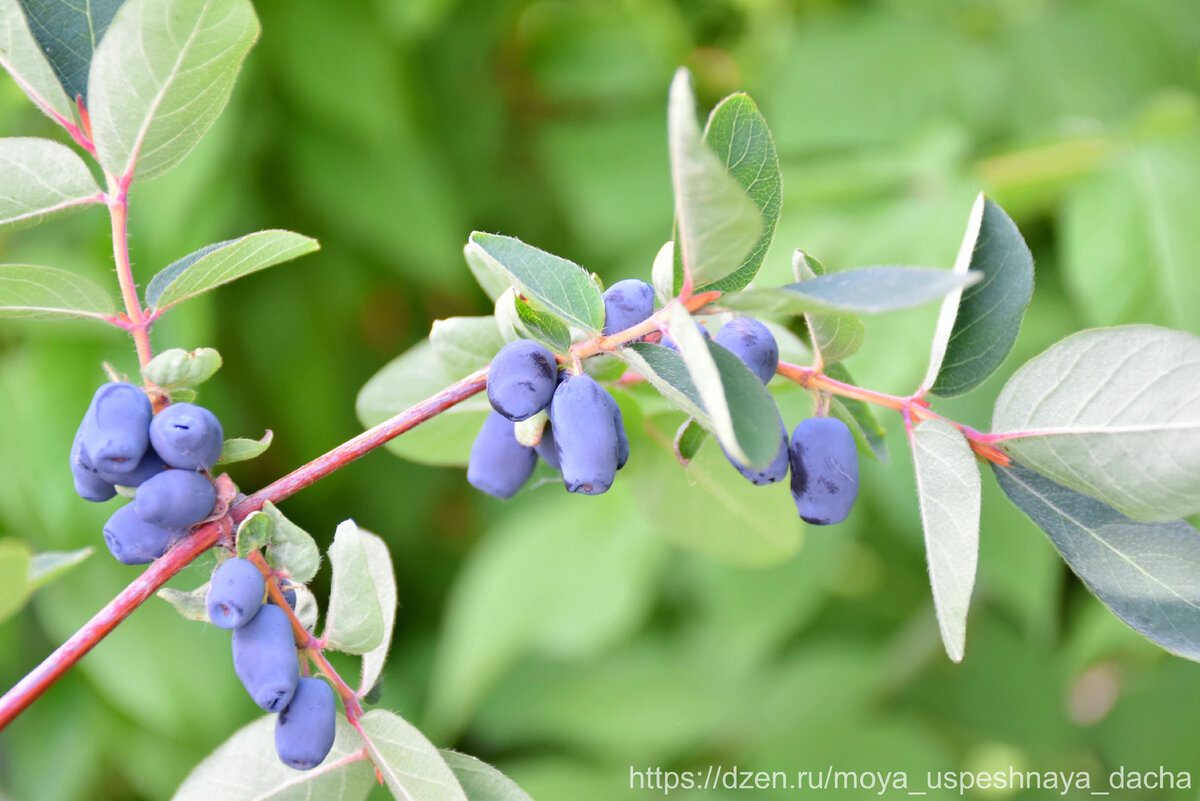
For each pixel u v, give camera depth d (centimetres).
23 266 48
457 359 52
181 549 47
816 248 81
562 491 97
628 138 110
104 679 90
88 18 50
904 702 100
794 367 49
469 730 110
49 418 86
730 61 117
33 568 49
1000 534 80
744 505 55
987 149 93
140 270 88
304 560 47
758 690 100
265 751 50
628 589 89
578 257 114
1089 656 81
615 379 51
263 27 93
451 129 111
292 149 98
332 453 48
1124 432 47
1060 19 95
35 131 90
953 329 49
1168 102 78
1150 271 72
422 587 118
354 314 110
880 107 94
